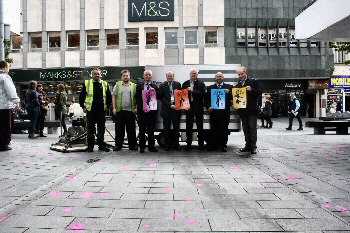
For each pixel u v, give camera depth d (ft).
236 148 33.12
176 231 10.55
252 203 13.58
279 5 110.11
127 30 103.86
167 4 102.53
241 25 109.09
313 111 114.93
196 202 13.74
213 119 30.53
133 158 26.27
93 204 13.48
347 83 112.68
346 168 21.44
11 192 15.39
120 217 11.89
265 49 110.22
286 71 110.01
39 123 47.21
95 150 31.37
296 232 10.41
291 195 14.79
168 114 31.17
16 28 36.99
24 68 106.63
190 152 30.14
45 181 17.76
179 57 103.09
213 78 33.37
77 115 34.78
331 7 26.63
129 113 31.53
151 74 30.58
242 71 28.99
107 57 103.86
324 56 110.73
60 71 104.58
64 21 105.19
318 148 32.09
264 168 21.59
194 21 102.73
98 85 30.71
